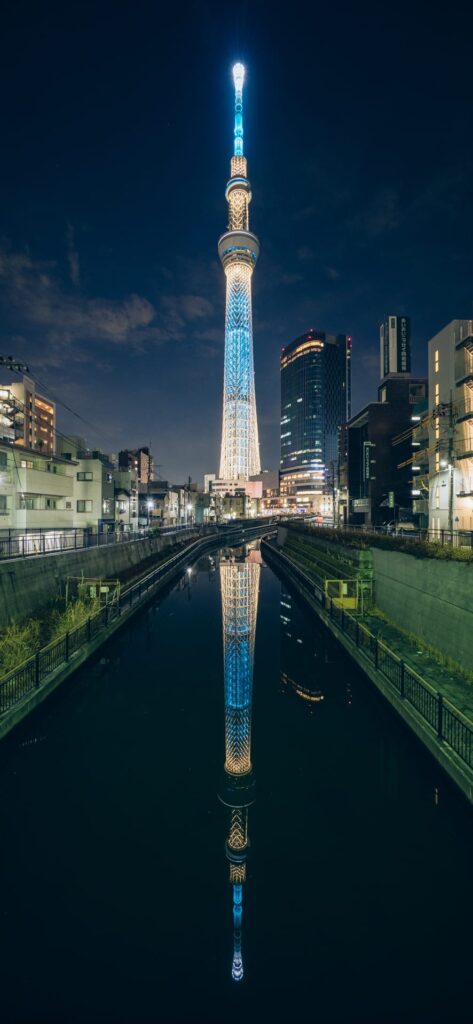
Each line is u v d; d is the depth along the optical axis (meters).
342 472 70.75
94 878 7.45
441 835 8.50
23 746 11.51
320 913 6.84
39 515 32.72
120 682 16.53
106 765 10.95
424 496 42.12
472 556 14.10
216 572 48.22
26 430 63.81
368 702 14.24
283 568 47.59
